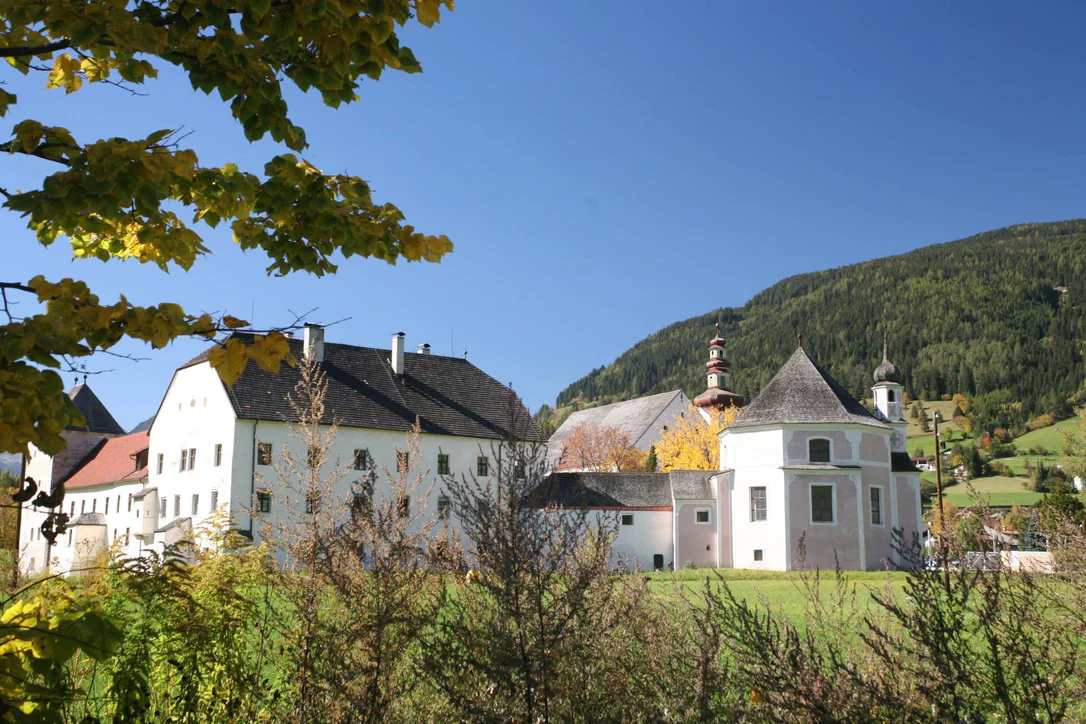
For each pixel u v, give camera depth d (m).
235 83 4.30
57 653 3.60
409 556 5.92
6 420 3.22
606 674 5.42
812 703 4.71
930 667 5.03
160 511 51.19
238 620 5.84
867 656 5.82
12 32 4.29
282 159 4.43
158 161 3.82
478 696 5.04
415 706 5.46
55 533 3.41
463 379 56.00
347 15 4.21
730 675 5.81
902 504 47.62
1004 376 197.12
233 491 44.09
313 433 7.53
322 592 5.91
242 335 4.20
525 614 4.94
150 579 5.45
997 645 5.08
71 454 69.50
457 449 51.69
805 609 7.60
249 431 45.06
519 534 5.02
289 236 4.63
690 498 49.25
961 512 7.48
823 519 44.75
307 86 4.48
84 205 3.70
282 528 6.86
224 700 5.65
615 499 49.94
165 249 4.56
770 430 46.41
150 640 5.37
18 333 3.38
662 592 8.00
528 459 5.32
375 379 52.03
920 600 5.12
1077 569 7.81
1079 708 6.03
